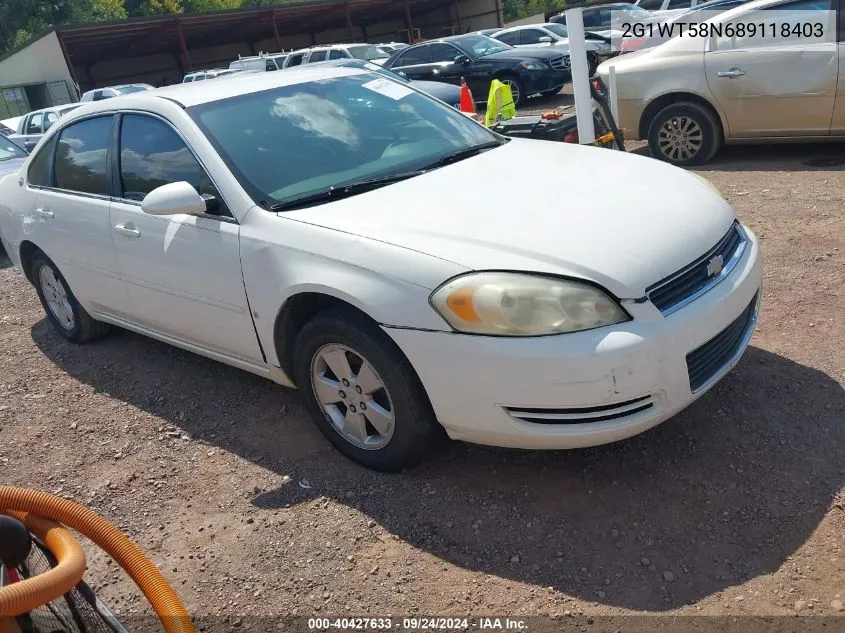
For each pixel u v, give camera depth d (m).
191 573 2.86
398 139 3.93
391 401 3.01
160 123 3.87
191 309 3.78
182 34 32.09
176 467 3.57
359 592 2.65
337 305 3.16
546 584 2.57
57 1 49.78
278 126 3.77
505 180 3.44
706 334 2.80
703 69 7.47
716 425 3.29
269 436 3.71
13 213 5.00
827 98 6.97
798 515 2.73
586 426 2.69
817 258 4.89
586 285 2.65
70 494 3.46
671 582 2.51
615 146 6.96
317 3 35.28
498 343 2.65
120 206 4.05
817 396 3.42
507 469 3.18
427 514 2.98
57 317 5.21
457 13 41.34
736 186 6.86
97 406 4.29
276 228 3.25
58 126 4.76
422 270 2.80
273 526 3.05
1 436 4.09
